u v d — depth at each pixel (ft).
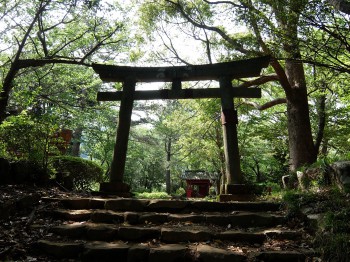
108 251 11.92
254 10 18.38
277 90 46.03
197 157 59.41
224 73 22.20
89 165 32.40
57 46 33.55
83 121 43.80
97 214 15.23
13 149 21.65
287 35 17.03
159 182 100.78
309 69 35.65
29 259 11.46
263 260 11.50
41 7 27.99
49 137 21.84
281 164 41.75
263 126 47.24
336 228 11.82
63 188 22.20
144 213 15.62
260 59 21.27
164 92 22.84
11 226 13.70
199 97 22.52
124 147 21.81
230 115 21.20
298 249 12.04
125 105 22.50
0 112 24.85
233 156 20.52
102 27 32.89
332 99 41.50
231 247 12.54
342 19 15.71
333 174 16.92
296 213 15.10
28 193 17.58
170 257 11.62
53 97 39.78
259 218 14.84
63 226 13.93
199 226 14.46
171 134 84.43
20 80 39.29
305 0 14.93
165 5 36.35
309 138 30.53
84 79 40.78
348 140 46.29
